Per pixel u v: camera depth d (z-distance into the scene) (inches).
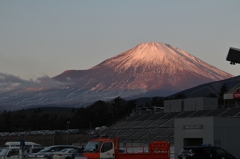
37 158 1670.8
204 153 1470.2
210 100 3676.2
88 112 5418.3
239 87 3403.1
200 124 2126.0
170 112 3796.8
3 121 5940.0
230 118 2121.1
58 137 3518.7
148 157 1434.5
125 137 3304.6
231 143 2103.8
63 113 7780.5
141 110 4869.6
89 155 1493.6
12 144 2210.9
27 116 6491.1
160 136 3127.5
